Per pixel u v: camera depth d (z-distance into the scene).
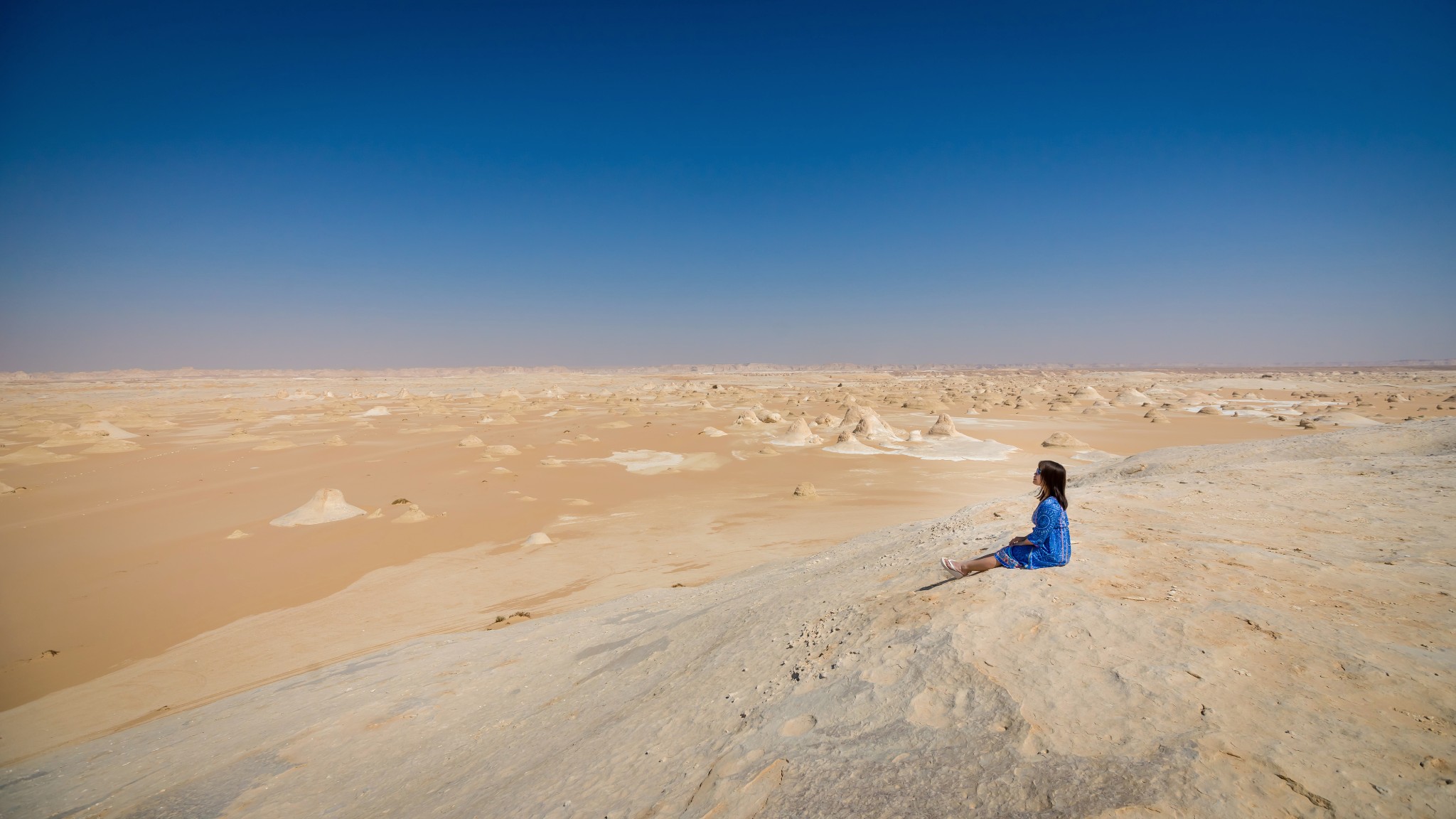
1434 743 3.48
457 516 29.72
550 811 5.39
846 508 29.88
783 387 152.50
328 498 29.64
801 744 4.80
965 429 59.69
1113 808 3.39
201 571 22.69
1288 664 4.45
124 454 49.59
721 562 21.56
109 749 10.66
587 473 40.94
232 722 10.88
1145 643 4.93
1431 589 5.72
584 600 18.45
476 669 11.26
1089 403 84.94
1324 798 3.21
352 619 18.34
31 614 19.17
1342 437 15.62
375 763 8.32
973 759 4.06
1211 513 9.29
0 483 35.75
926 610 6.15
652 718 6.59
